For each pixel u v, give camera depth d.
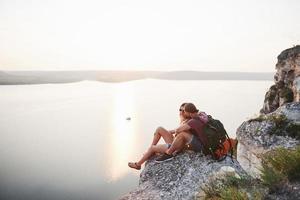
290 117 8.87
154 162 7.52
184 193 6.40
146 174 7.29
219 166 6.91
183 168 6.99
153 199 6.39
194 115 7.32
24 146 184.50
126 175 127.00
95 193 106.12
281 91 15.13
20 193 106.75
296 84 14.09
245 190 5.54
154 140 7.77
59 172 130.75
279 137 8.36
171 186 6.67
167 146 7.53
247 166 8.57
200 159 7.11
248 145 8.68
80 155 162.75
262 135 8.59
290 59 14.91
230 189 5.40
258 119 9.20
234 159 7.38
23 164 143.25
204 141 7.05
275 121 8.81
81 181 118.75
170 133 7.70
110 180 120.12
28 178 122.50
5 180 119.56
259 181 5.86
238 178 6.04
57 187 112.50
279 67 15.58
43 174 127.81
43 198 102.19
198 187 6.43
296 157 5.39
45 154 164.12
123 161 150.00
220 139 7.07
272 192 5.14
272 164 5.76
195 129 7.12
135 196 6.68
